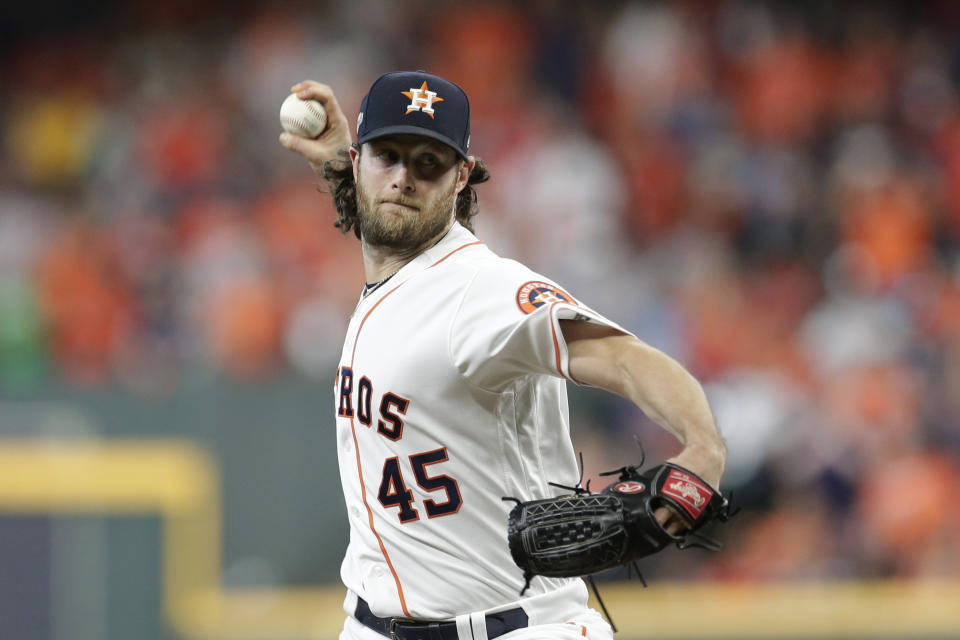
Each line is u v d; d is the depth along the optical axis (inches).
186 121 1899.6
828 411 1382.9
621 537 373.7
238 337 1530.5
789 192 1800.0
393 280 458.3
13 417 1130.0
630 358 385.7
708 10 2018.9
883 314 1578.5
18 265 1681.8
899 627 1033.5
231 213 1750.7
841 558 1262.3
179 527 1093.1
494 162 1815.9
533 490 449.1
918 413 1401.3
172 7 2074.3
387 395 444.5
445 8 2032.5
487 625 446.3
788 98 1929.1
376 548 461.7
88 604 1067.3
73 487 1076.5
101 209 1801.2
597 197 1736.0
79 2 2069.4
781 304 1649.9
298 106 574.9
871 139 1888.5
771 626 1031.6
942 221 1798.7
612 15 2030.0
